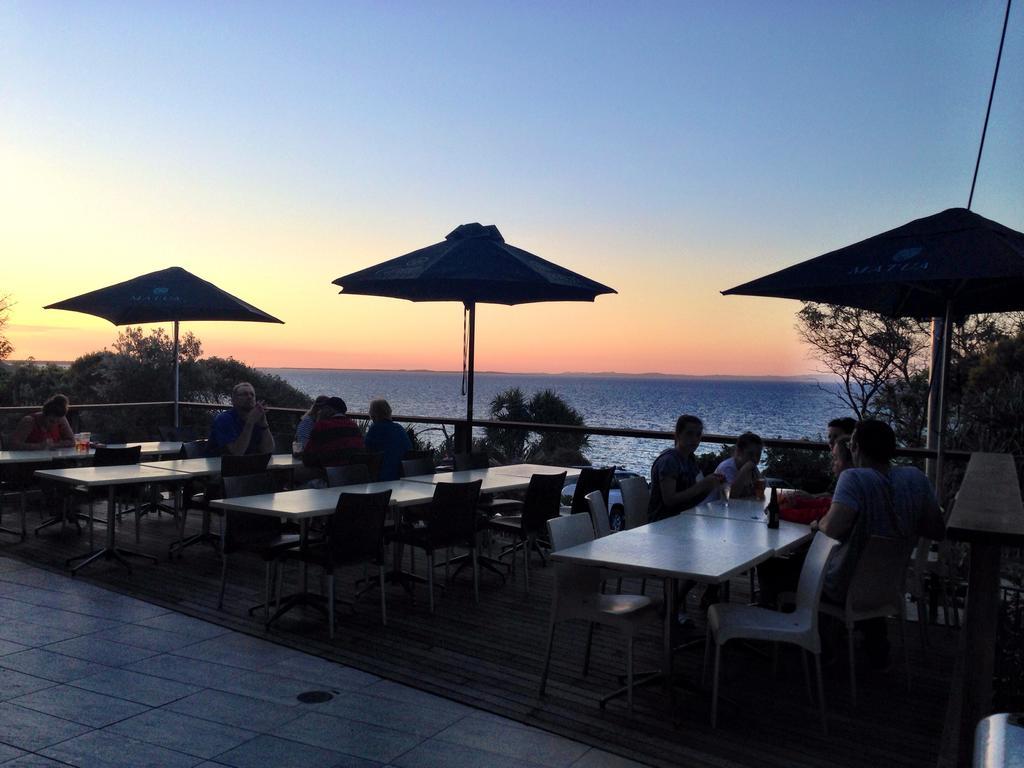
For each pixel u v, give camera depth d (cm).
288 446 837
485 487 597
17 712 355
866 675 438
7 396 2408
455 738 343
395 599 569
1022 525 224
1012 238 431
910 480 401
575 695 395
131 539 734
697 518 470
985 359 1065
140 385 2548
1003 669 345
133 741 330
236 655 441
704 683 410
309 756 321
